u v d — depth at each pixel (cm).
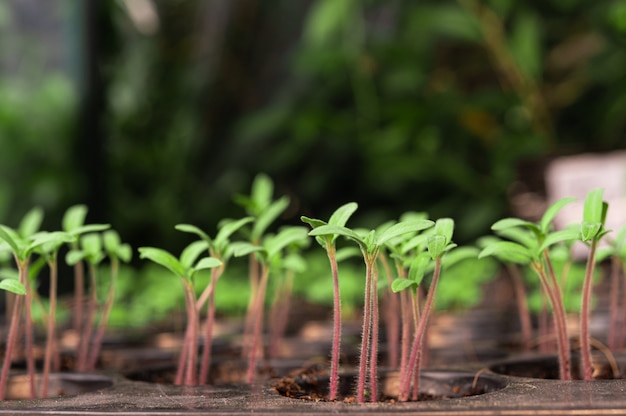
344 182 175
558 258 45
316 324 71
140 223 166
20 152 112
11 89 112
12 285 38
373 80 161
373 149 152
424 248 41
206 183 178
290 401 36
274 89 176
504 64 150
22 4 113
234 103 180
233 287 74
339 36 161
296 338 59
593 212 38
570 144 162
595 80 154
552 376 44
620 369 44
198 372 46
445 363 49
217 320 76
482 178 158
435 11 148
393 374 41
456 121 158
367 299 37
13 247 39
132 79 176
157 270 91
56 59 116
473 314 75
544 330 51
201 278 71
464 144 160
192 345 42
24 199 111
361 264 118
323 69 159
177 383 43
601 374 44
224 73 177
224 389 39
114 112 167
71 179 116
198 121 179
